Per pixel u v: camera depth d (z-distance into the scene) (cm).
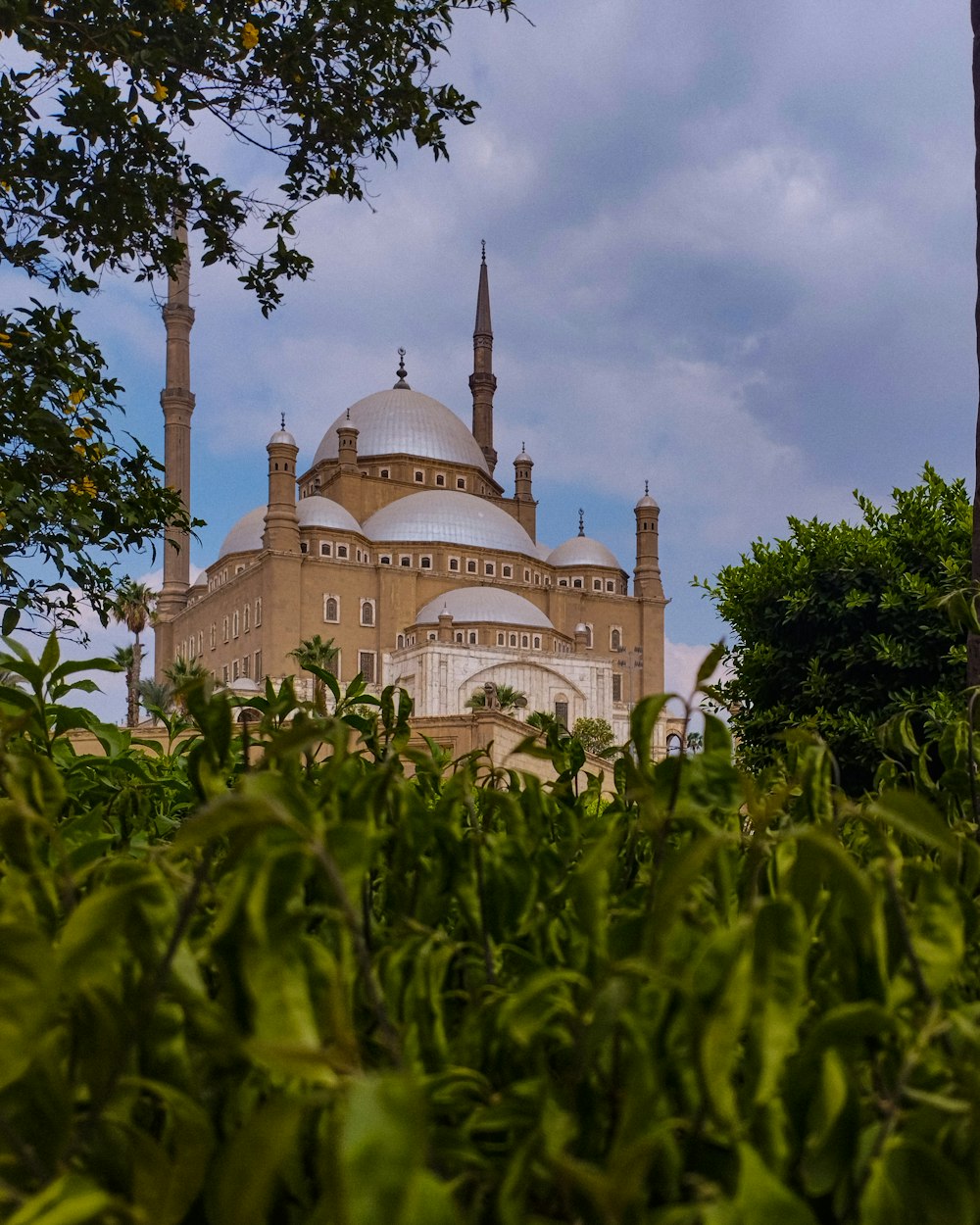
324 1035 61
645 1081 58
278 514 7619
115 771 211
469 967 97
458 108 892
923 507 986
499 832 157
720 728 98
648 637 9144
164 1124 71
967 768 156
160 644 9488
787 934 62
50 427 684
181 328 8181
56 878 84
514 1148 63
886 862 72
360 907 92
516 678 7238
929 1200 54
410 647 7475
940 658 894
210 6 780
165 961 61
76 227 788
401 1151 41
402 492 8962
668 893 58
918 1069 67
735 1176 56
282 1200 63
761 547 1081
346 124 843
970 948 105
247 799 55
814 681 950
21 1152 56
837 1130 59
